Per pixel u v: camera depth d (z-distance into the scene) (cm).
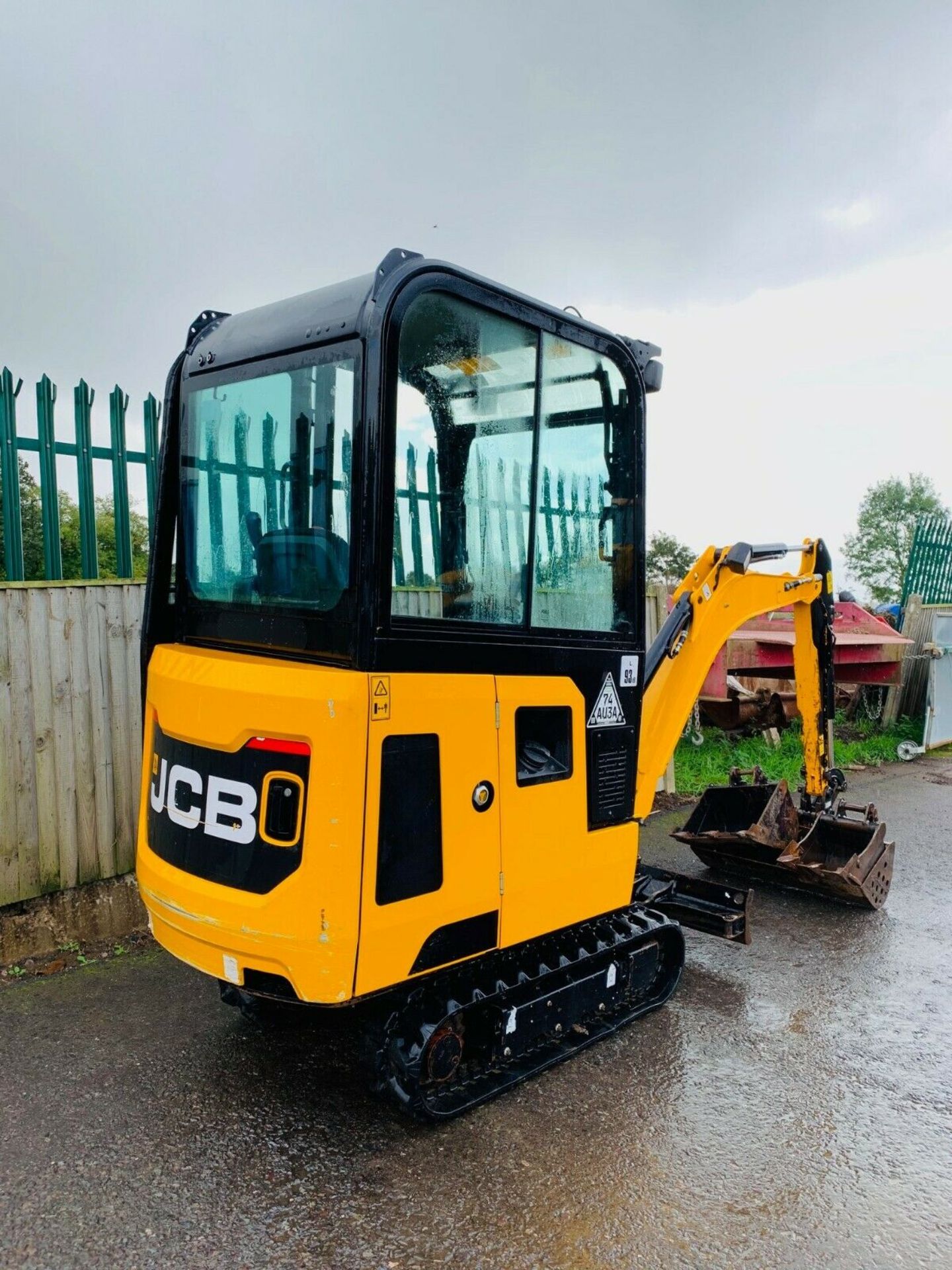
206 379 301
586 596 312
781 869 495
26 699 395
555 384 296
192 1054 325
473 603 271
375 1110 292
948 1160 272
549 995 304
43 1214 242
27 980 383
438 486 262
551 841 296
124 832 431
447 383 264
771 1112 295
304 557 257
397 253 249
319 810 234
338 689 234
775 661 781
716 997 380
